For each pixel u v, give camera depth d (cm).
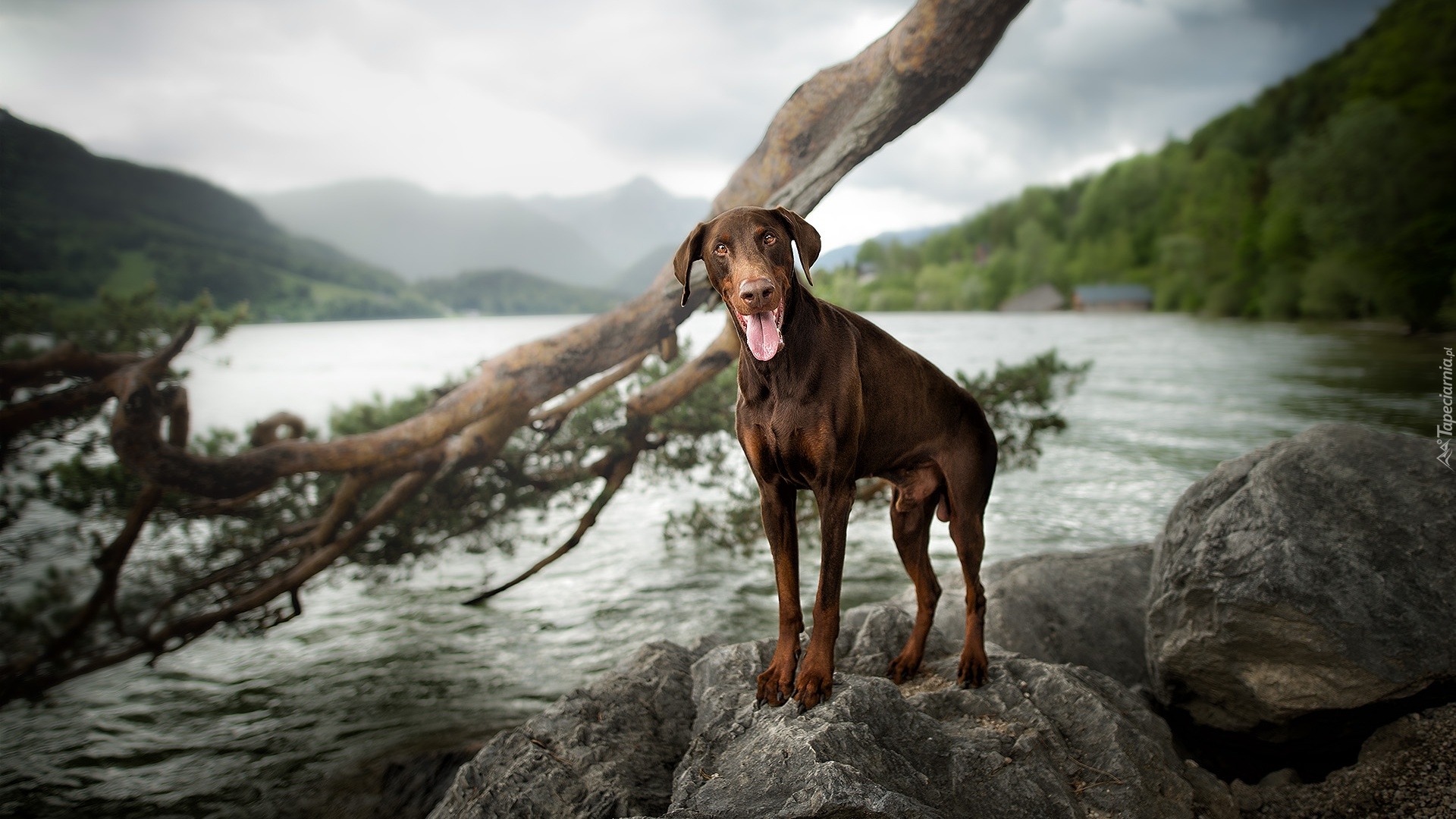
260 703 734
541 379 743
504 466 920
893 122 579
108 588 789
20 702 752
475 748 570
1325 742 356
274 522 934
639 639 829
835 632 283
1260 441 1788
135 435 661
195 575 909
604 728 330
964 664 336
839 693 282
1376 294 5181
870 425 298
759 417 276
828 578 279
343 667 807
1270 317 6625
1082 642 485
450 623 916
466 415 738
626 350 746
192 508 865
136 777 612
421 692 730
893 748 274
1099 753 298
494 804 284
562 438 985
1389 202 5141
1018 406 952
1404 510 350
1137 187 12669
